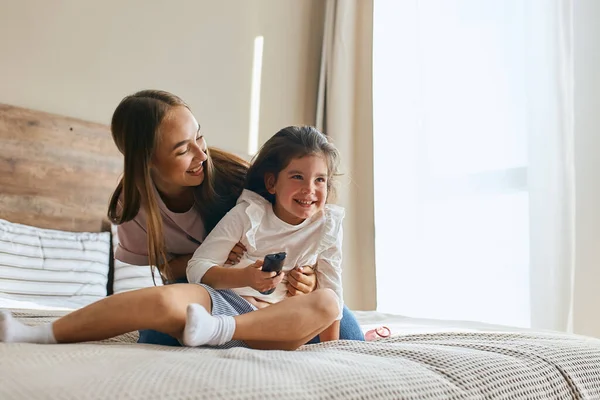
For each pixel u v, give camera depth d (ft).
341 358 2.95
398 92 11.14
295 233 4.77
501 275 9.53
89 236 8.87
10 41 8.86
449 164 10.31
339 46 11.51
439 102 10.53
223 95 10.79
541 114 9.11
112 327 3.34
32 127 8.75
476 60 10.14
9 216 8.46
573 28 9.68
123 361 2.59
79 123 9.16
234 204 5.16
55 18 9.25
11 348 2.82
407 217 10.82
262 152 4.91
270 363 2.68
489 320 9.59
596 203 9.12
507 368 3.17
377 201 11.24
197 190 4.99
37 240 8.32
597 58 9.36
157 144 4.59
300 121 11.81
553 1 9.11
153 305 3.36
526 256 9.29
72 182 9.02
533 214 9.04
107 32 9.68
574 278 9.21
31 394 2.01
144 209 4.94
